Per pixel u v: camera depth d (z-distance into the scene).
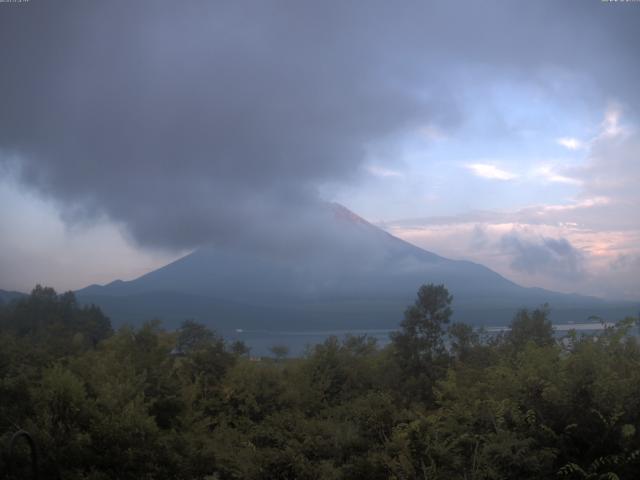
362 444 8.70
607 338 8.70
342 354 20.03
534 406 7.61
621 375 7.80
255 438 10.63
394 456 7.96
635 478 7.04
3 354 12.88
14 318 29.23
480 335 19.92
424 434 7.91
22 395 10.02
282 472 8.68
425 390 18.05
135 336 15.73
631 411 7.20
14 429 9.08
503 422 7.64
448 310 20.12
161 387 13.13
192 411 14.11
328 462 8.48
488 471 7.05
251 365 18.95
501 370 8.23
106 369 11.84
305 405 17.64
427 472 7.40
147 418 9.59
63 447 8.60
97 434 8.89
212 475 10.08
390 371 19.16
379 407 9.23
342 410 11.48
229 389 17.06
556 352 8.27
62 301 32.75
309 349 20.14
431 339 19.89
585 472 6.93
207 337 22.31
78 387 9.45
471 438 7.76
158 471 8.95
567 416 7.38
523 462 6.92
